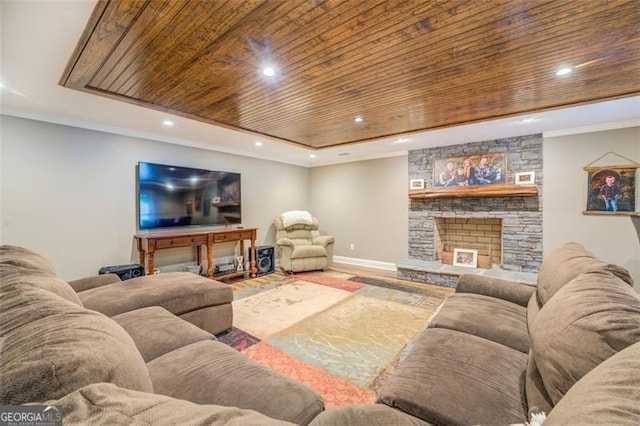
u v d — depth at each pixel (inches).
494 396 41.1
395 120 129.1
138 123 133.2
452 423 37.2
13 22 58.9
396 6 55.9
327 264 201.5
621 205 133.0
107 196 138.2
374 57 75.0
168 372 48.7
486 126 138.5
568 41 68.4
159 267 156.5
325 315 118.8
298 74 84.1
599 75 85.5
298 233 215.9
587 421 18.9
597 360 30.4
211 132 149.5
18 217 115.2
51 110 114.6
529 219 154.9
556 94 99.8
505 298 81.4
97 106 109.7
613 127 133.3
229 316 102.8
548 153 148.8
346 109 113.7
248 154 202.5
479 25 62.1
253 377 47.9
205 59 75.0
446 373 46.0
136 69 79.8
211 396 43.2
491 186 160.7
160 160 157.2
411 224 195.6
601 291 40.3
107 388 22.3
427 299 138.9
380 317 116.6
